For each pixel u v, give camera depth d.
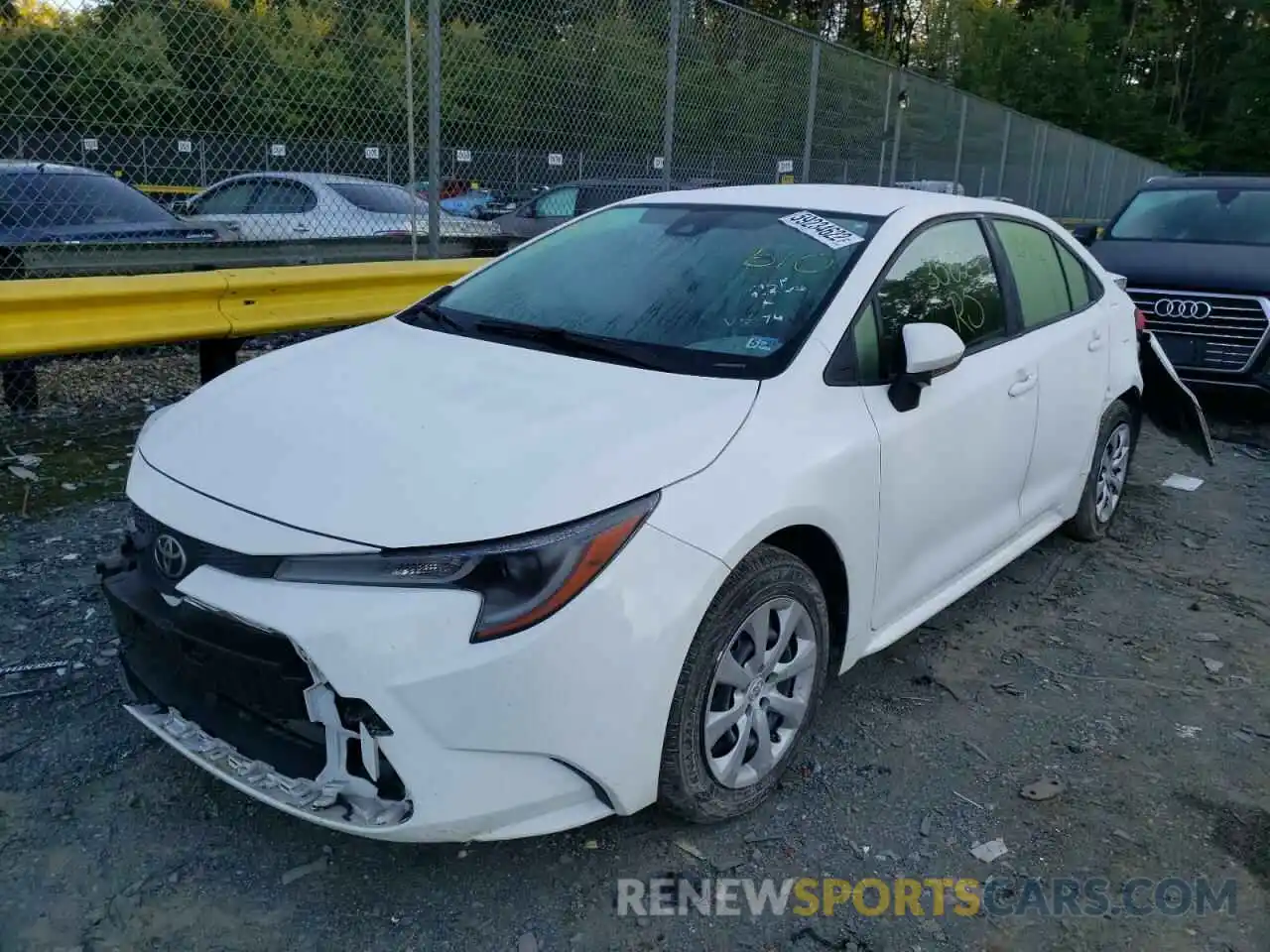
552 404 2.84
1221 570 4.96
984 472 3.79
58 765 3.04
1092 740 3.45
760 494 2.72
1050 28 40.44
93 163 6.52
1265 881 2.80
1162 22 49.78
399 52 7.43
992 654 4.03
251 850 2.74
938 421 3.43
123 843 2.74
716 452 2.72
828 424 3.03
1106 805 3.10
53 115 6.31
